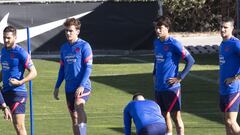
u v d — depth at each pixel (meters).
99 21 91.50
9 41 31.72
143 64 79.50
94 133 38.41
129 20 92.00
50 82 63.31
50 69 75.12
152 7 92.19
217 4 133.50
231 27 31.55
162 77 33.50
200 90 57.03
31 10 88.94
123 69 74.50
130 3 91.75
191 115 44.53
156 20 33.62
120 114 45.59
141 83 62.34
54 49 90.12
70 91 33.25
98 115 45.22
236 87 31.42
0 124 42.31
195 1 132.12
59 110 47.72
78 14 90.88
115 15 91.88
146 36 92.12
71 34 33.03
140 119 26.83
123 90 57.94
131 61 83.19
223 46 31.58
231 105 31.47
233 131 31.72
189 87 58.88
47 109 48.22
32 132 36.19
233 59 31.33
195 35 128.75
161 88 33.62
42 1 89.00
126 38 92.12
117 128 40.06
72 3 90.62
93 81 63.75
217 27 134.88
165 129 26.84
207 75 67.75
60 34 90.25
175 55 33.38
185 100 51.66
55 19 90.00
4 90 32.03
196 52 96.06
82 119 32.75
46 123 42.22
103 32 91.69
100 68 75.75
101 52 91.81
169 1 130.62
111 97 53.94
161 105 33.78
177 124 34.00
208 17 135.25
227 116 31.72
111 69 74.56
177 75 33.44
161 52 33.50
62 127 40.72
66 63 33.31
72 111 33.47
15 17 88.12
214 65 78.00
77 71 33.03
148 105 27.42
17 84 31.45
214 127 39.94
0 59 32.53
